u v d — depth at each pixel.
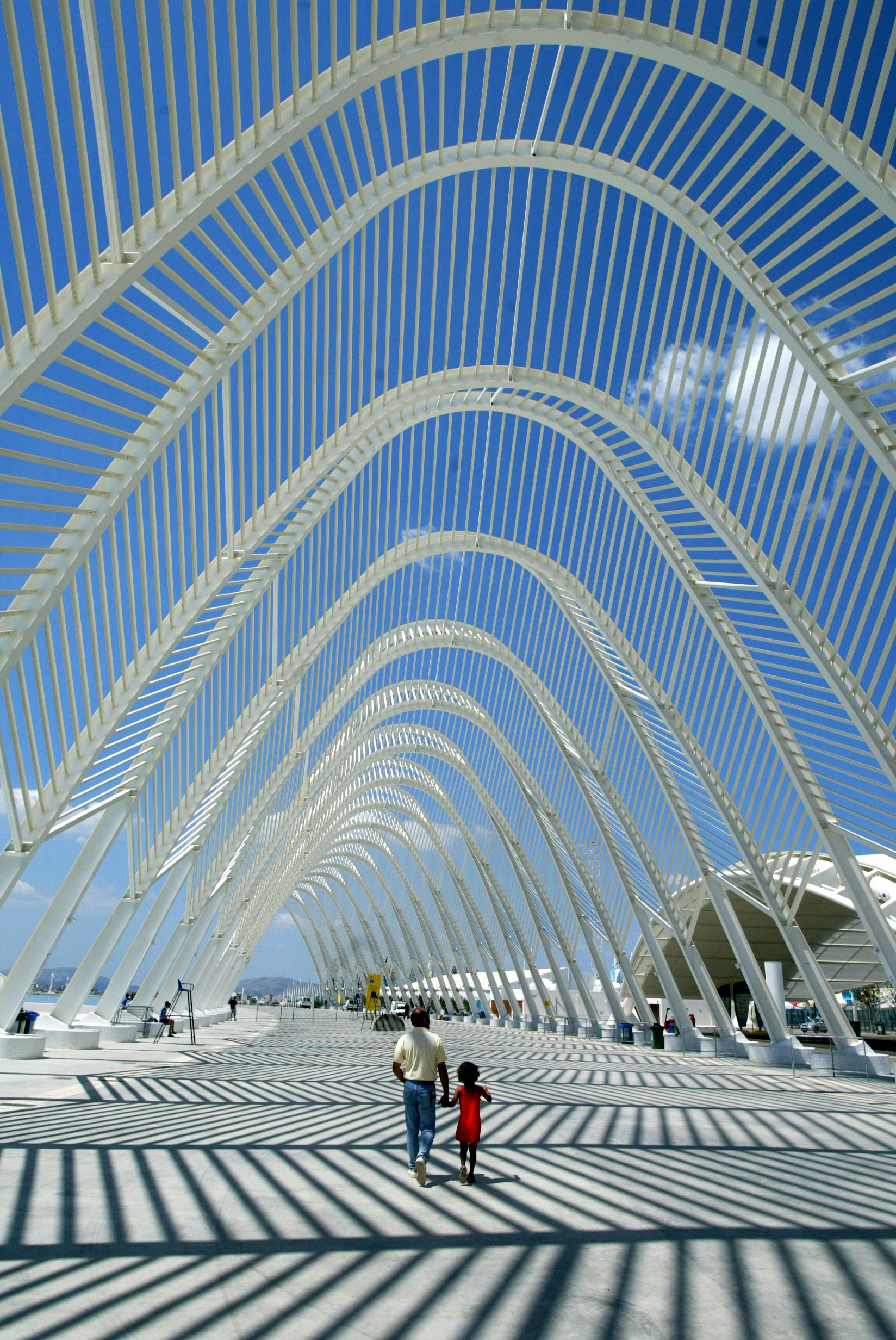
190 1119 9.84
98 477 10.23
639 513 19.39
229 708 19.12
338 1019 55.47
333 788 36.72
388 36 10.48
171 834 19.25
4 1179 6.68
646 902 28.73
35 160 6.90
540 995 38.44
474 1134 7.00
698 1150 8.71
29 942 15.87
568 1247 5.33
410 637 29.23
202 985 35.09
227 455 13.31
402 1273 4.77
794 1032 32.84
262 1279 4.59
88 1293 4.32
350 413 15.26
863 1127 10.70
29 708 11.48
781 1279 4.83
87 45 7.50
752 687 19.06
